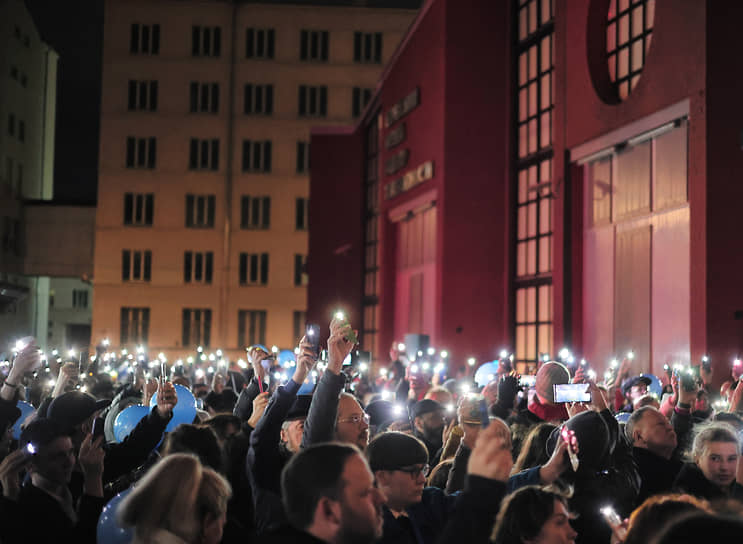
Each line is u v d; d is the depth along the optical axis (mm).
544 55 28312
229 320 63875
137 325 63812
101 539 4758
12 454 5012
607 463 5273
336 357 4953
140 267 64250
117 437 7059
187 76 65375
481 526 3510
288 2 65750
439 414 8133
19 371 6141
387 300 39875
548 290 27469
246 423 6168
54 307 89062
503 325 30453
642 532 3566
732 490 5797
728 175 18328
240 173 64938
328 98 65688
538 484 5059
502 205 30797
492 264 30703
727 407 10031
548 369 7270
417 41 34719
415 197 34906
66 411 5969
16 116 68625
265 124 65250
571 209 25203
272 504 5012
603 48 23906
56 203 67250
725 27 18484
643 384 11000
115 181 64688
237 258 64375
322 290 49156
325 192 49844
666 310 20500
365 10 66062
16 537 4770
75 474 5969
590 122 23766
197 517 3982
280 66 65562
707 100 18359
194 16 65562
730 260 18219
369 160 48125
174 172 64812
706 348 18016
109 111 65000
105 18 65438
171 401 6199
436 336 31234
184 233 64438
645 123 21125
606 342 23484
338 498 3471
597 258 24156
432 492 5273
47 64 76000
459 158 30969
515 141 30219
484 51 31125
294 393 5234
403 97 36469
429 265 34250
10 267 65688
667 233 20484
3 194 65125
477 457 3596
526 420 7480
